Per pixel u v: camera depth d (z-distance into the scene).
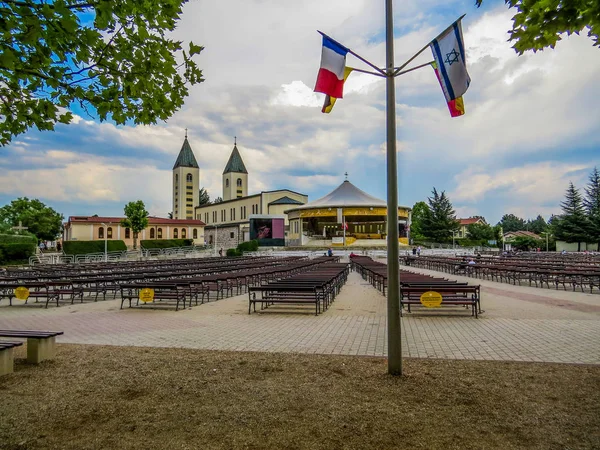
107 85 4.95
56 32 3.92
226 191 103.56
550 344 7.04
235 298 14.38
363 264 24.27
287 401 4.38
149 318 10.17
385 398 4.43
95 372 5.49
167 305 12.62
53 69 4.35
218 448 3.39
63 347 7.02
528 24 4.08
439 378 5.11
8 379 5.21
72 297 13.40
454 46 5.05
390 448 3.36
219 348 6.94
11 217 68.31
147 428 3.78
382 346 7.05
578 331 8.08
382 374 5.29
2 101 4.99
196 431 3.70
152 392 4.71
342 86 5.42
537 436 3.55
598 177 66.25
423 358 6.16
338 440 3.49
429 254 51.19
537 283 18.45
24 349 6.91
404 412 4.06
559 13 3.76
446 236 75.31
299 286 10.64
